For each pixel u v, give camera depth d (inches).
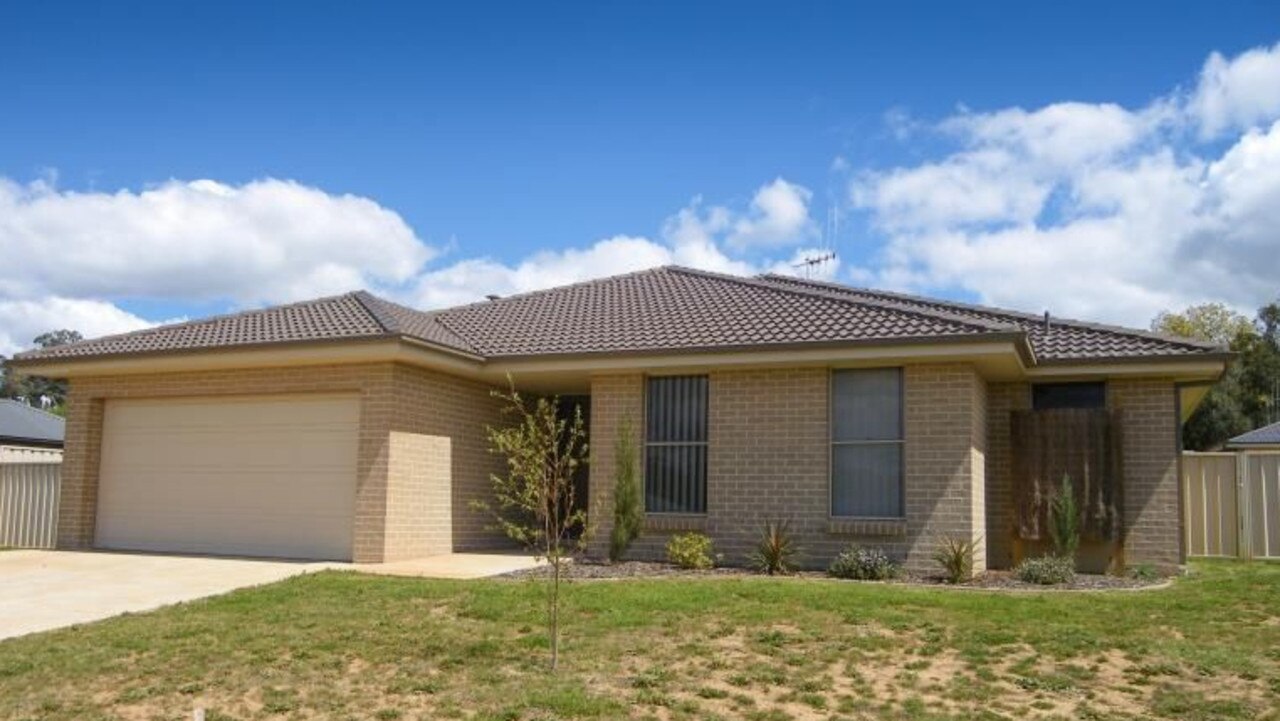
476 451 733.9
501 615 423.5
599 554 660.7
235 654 374.6
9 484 846.5
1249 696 330.6
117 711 320.2
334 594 474.0
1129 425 656.4
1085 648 376.2
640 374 666.2
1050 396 678.5
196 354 676.7
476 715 309.7
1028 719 310.0
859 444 612.4
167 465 729.0
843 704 321.4
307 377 674.8
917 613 424.2
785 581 502.3
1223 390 1581.0
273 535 681.0
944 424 588.1
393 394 646.5
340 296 761.0
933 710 316.2
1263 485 740.7
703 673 348.8
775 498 625.0
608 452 668.1
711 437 645.3
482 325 780.0
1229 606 445.4
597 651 372.5
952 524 579.5
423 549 668.7
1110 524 634.8
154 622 426.9
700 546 608.1
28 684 346.0
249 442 700.7
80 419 756.0
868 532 597.3
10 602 486.6
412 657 367.6
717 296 758.5
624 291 832.3
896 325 606.9
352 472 660.1
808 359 604.7
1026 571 548.4
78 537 741.9
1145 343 657.0
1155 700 326.0
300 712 316.8
